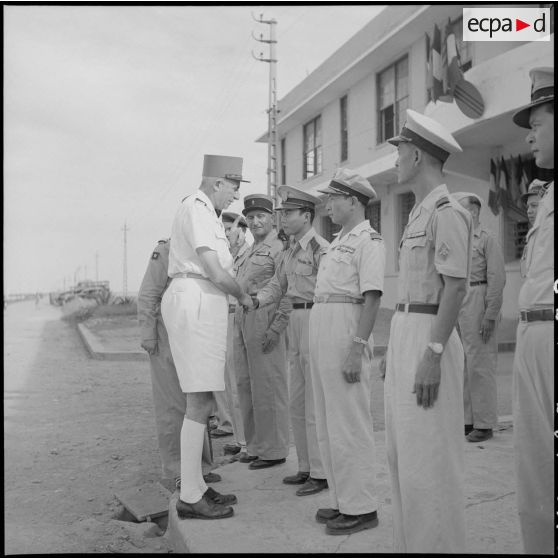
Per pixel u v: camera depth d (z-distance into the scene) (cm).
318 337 362
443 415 280
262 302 448
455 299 272
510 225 1371
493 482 425
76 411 777
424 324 285
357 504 349
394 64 1773
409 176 302
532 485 268
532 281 265
